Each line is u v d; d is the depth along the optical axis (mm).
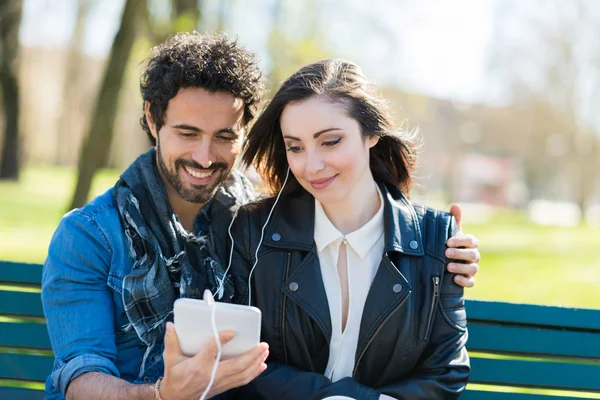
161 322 2361
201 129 2359
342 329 2484
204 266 2447
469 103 42125
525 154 42250
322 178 2357
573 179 39406
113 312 2385
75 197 5680
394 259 2465
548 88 33812
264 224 2512
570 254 16031
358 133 2379
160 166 2488
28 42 13930
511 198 55562
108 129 5680
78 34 12336
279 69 9180
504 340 2693
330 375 2439
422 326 2420
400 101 13594
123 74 5668
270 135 2533
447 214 2580
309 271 2449
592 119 34375
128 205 2410
